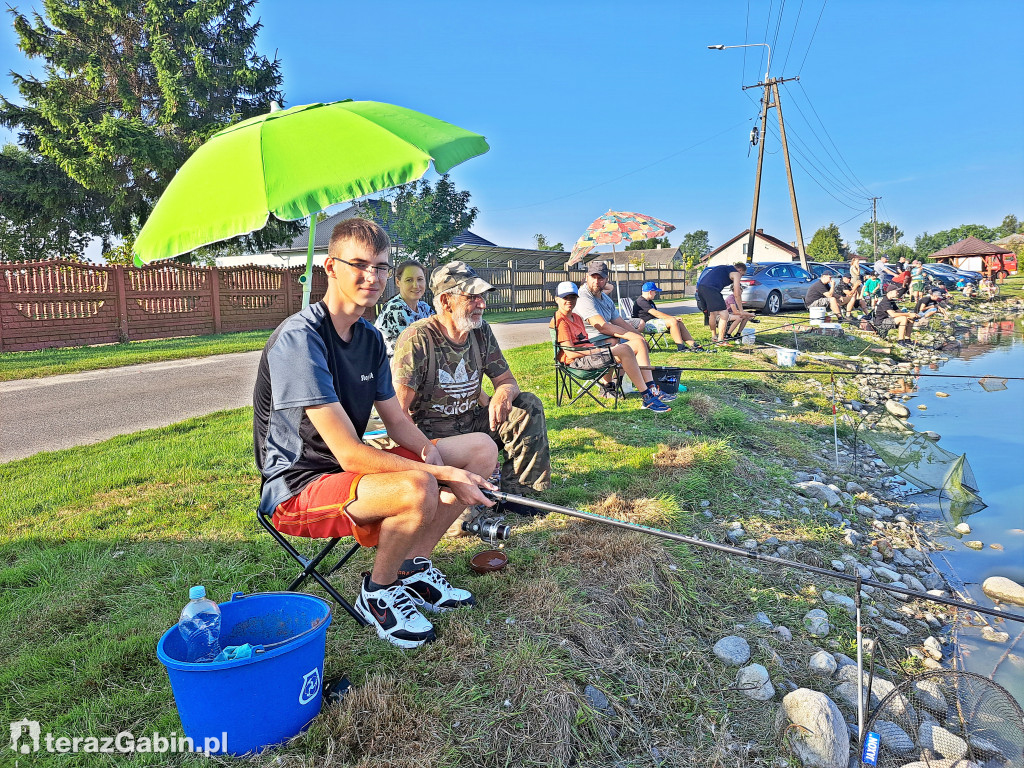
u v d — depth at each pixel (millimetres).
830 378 9273
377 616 2654
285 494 2475
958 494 5527
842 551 4258
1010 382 10234
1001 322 19609
